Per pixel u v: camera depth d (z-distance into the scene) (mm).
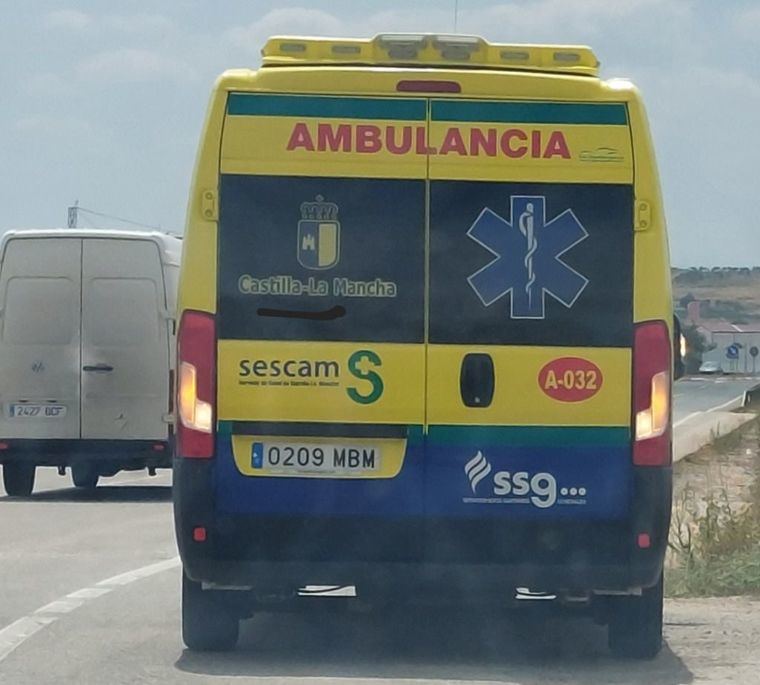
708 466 25844
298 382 8430
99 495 21203
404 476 8438
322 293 8445
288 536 8453
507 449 8430
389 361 8430
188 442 8438
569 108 8500
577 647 9555
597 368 8438
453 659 9133
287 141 8461
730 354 129250
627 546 8445
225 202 8445
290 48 8602
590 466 8438
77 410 20141
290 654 9258
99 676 8609
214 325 8422
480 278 8445
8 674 8688
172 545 15016
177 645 9562
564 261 8461
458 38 8602
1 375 20203
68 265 20156
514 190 8469
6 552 14438
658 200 8477
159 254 20188
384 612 10555
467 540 8445
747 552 13102
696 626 10375
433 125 8484
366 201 8461
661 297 8445
